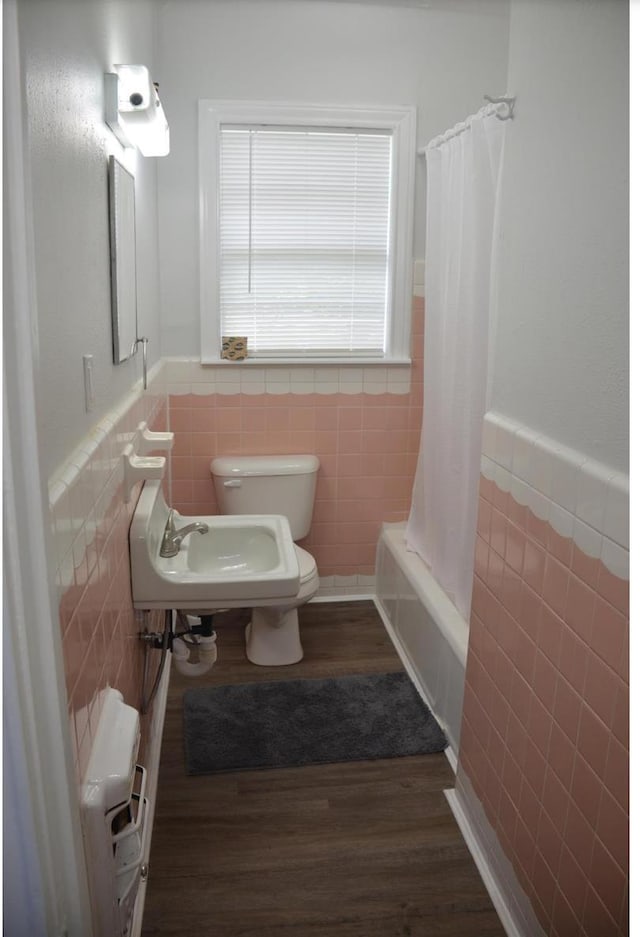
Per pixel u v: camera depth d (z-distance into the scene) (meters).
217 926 1.85
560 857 1.55
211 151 3.17
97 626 1.45
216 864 2.04
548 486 1.60
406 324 3.43
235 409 3.42
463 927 1.85
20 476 0.90
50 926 1.03
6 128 0.82
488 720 2.01
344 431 3.50
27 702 0.95
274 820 2.20
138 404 2.24
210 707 2.75
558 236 1.55
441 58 3.23
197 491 3.49
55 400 1.17
